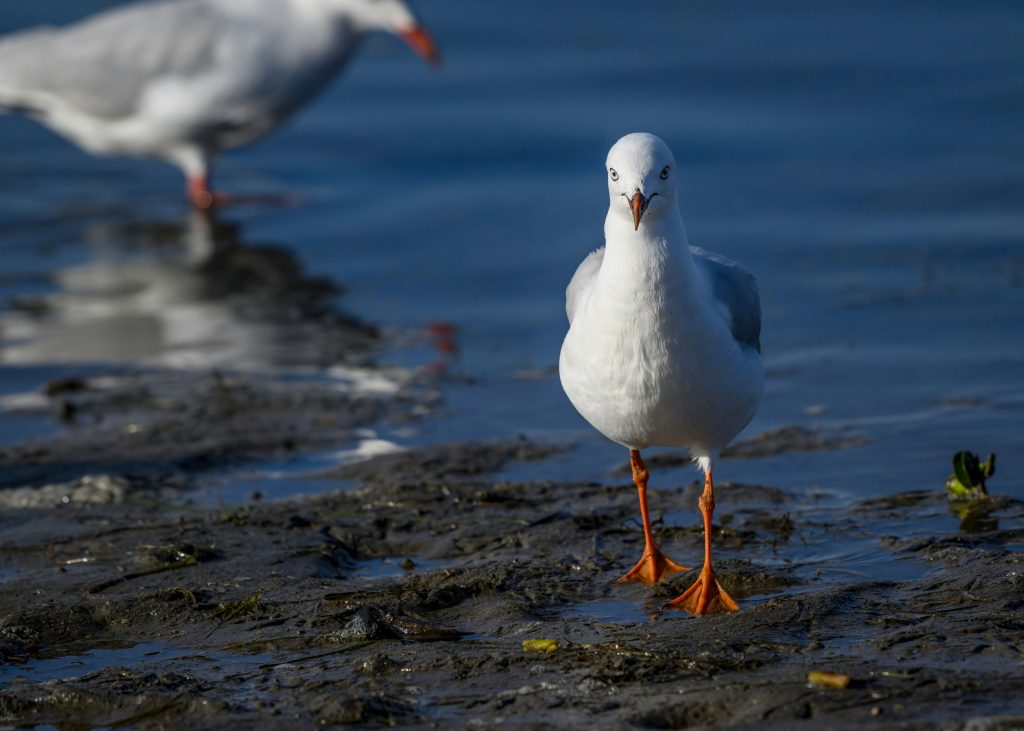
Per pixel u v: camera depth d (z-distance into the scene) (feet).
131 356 50.08
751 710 23.50
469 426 42.04
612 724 23.40
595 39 88.69
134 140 70.74
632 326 28.19
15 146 77.97
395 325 52.60
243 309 55.21
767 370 45.50
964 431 39.14
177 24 69.51
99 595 30.40
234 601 29.76
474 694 24.85
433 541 33.30
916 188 64.64
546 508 35.06
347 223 65.41
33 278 59.88
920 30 87.51
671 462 38.37
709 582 29.14
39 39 72.13
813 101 76.95
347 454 39.99
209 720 24.32
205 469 39.14
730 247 58.54
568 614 28.81
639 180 27.37
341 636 27.78
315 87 71.15
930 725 22.36
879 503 34.24
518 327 51.78
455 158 72.69
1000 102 75.36
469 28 91.15
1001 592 28.12
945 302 51.03
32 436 42.06
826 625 27.20
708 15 92.17
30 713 25.25
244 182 72.02
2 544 33.76
